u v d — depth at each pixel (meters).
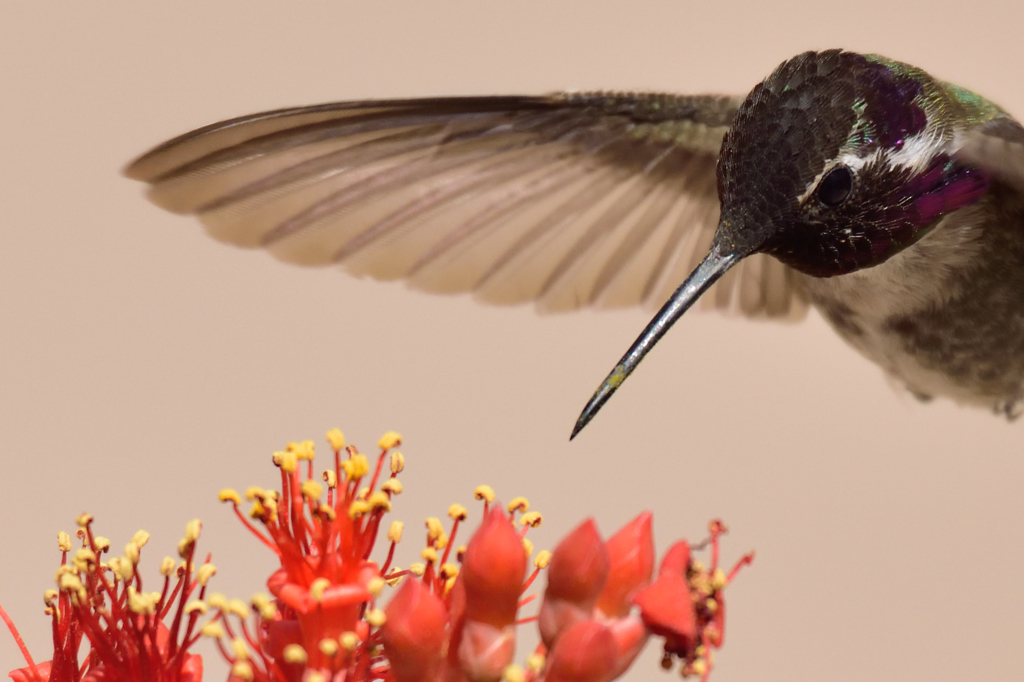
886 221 0.83
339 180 0.85
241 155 0.85
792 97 0.83
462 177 0.86
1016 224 0.86
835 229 0.83
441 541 0.82
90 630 0.82
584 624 0.82
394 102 0.85
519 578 0.82
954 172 0.84
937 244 0.86
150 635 0.82
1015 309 0.86
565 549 0.82
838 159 0.83
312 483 0.82
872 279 0.86
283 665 0.82
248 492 0.82
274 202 0.85
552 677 0.82
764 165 0.83
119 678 0.82
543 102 0.86
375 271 0.86
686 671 0.82
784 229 0.83
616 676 0.82
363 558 0.82
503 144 0.86
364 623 0.82
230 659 0.82
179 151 0.84
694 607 0.82
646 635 0.82
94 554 0.82
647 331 0.83
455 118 0.86
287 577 0.82
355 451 0.83
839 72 0.84
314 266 0.85
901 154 0.83
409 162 0.86
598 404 0.83
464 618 0.82
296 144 0.85
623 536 0.82
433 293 0.86
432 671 0.82
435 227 0.86
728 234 0.83
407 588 0.82
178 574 0.82
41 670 0.83
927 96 0.84
